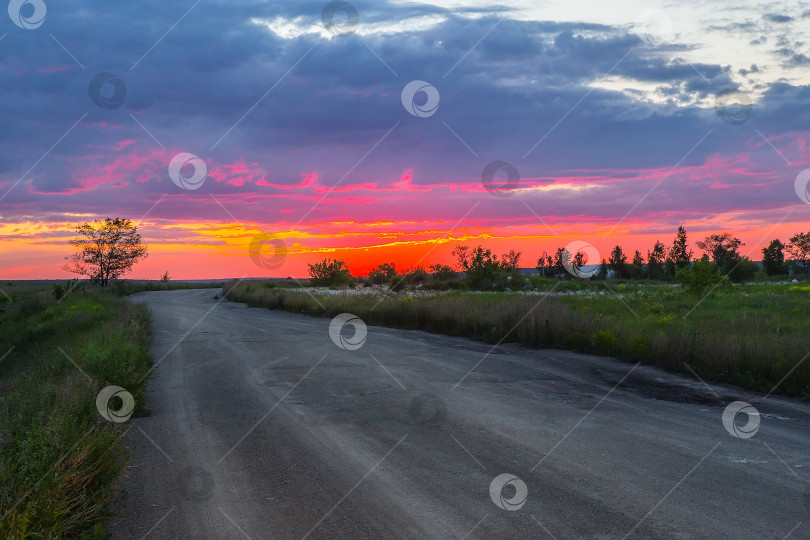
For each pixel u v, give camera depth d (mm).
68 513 4289
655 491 4926
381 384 10219
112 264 59938
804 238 65125
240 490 5055
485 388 9836
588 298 28750
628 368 11469
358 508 4625
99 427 6324
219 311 32062
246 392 9680
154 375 11508
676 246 60844
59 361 10953
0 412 6383
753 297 26359
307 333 19406
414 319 21438
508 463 5742
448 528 4230
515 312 17281
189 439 6754
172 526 4301
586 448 6230
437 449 6238
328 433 6949
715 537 4023
